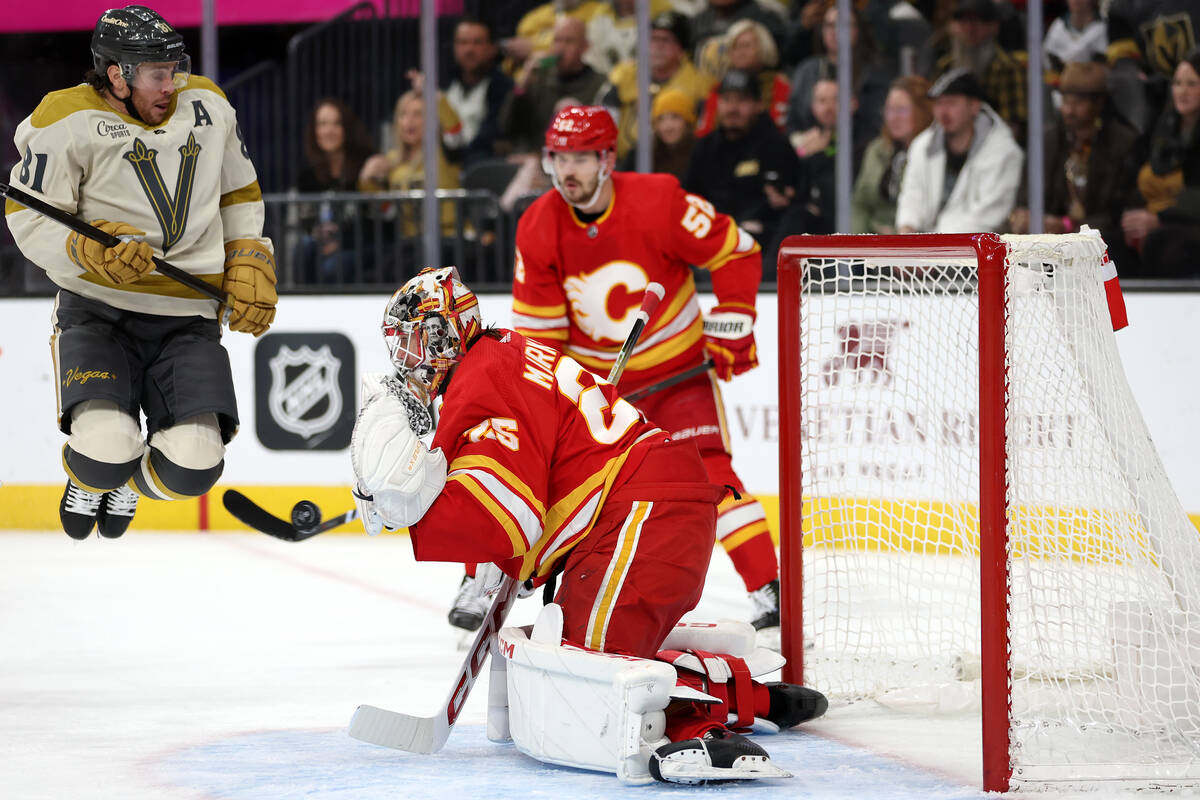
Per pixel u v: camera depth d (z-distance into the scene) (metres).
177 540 24.55
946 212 23.73
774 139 24.59
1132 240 23.11
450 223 26.38
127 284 11.50
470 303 9.86
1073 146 23.22
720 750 8.96
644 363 14.38
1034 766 9.18
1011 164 23.42
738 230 14.33
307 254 26.70
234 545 23.86
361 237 26.47
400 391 9.56
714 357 14.52
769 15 24.64
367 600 18.17
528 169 26.45
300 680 13.06
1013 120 23.78
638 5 24.42
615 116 26.23
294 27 29.28
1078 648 11.95
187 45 29.75
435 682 12.97
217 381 11.79
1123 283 21.08
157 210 11.38
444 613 17.12
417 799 8.84
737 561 14.82
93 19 29.42
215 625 16.28
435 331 9.68
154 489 11.85
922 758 9.93
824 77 24.50
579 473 9.81
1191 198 22.72
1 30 29.58
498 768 9.72
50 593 18.78
